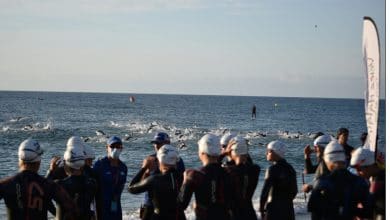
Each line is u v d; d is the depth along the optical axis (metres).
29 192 6.36
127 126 63.94
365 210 6.38
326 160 6.64
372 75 8.73
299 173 27.22
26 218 6.33
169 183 7.29
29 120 71.38
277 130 68.31
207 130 60.47
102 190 8.53
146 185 7.25
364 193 6.38
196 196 7.08
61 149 39.69
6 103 130.75
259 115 111.19
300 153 39.94
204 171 7.09
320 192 6.47
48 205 6.59
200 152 7.27
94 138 46.66
